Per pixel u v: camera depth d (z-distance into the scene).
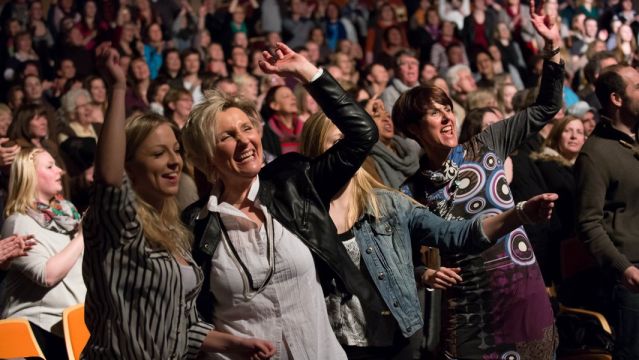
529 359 2.94
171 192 2.23
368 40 11.04
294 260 2.29
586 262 3.99
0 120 5.45
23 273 3.28
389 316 2.54
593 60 5.79
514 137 3.13
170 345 2.13
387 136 4.18
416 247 3.01
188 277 2.20
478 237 2.41
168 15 10.14
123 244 2.05
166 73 8.09
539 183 4.49
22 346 3.08
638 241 3.29
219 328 2.33
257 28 10.73
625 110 3.37
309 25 10.90
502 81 7.21
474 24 10.93
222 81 6.20
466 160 3.07
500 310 2.94
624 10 11.34
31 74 7.72
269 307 2.29
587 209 3.32
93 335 2.13
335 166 2.40
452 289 3.00
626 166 3.32
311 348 2.30
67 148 5.55
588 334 3.89
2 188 4.35
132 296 2.08
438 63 10.31
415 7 11.59
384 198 2.63
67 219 3.45
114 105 2.05
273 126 6.01
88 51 9.40
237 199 2.36
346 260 2.38
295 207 2.34
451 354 3.00
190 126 2.34
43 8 10.73
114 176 2.02
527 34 10.92
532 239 4.17
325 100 2.39
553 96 3.15
